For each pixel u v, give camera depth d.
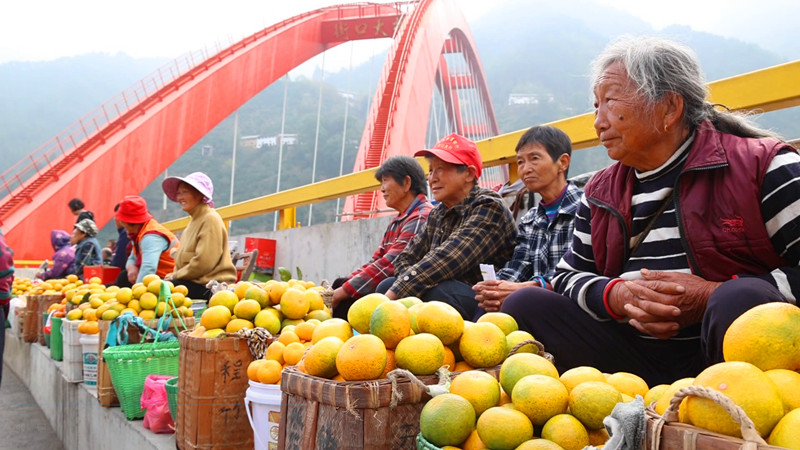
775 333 1.10
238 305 2.70
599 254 2.04
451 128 46.09
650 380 1.96
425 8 35.16
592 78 1.90
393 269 3.51
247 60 35.84
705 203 1.73
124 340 3.35
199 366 2.42
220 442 2.40
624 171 1.98
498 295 2.49
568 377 1.39
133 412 3.07
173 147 31.86
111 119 32.12
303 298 2.73
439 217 3.24
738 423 0.91
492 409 1.29
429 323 1.66
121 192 29.62
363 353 1.47
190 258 4.67
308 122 70.56
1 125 135.12
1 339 3.73
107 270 5.83
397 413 1.45
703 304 1.65
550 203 2.95
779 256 1.69
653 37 1.80
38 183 27.86
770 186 1.64
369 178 6.39
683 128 1.80
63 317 4.96
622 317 1.86
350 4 46.34
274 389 2.07
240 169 69.19
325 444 1.46
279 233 8.40
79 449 3.87
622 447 1.00
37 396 5.63
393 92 26.39
